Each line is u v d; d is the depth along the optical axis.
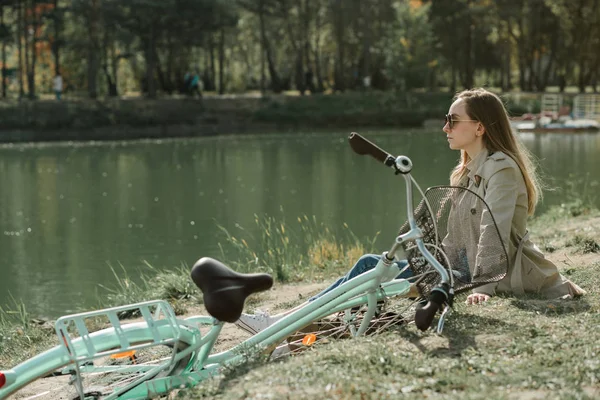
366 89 59.91
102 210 19.11
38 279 11.70
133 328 3.59
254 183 23.33
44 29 56.75
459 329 3.87
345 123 52.25
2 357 6.34
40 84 62.16
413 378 3.23
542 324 3.91
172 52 57.56
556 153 29.95
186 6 52.22
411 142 36.84
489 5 62.84
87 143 40.81
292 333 3.93
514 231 4.61
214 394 3.32
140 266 12.54
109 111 48.44
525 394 3.06
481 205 4.33
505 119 4.59
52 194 22.03
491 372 3.30
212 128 49.69
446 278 3.62
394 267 3.94
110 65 58.03
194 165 28.95
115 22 51.97
